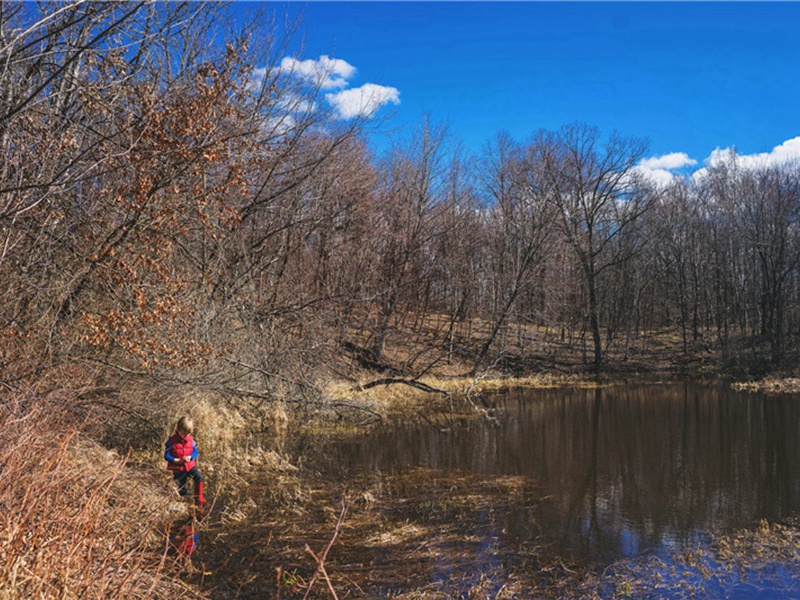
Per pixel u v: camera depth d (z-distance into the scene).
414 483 10.14
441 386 23.83
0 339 7.05
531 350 34.06
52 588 3.67
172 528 7.11
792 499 9.69
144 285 8.40
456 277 31.61
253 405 14.59
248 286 13.19
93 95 7.60
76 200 8.02
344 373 21.31
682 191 43.66
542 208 30.56
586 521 8.42
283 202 14.50
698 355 36.03
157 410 10.14
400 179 28.75
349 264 23.23
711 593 6.18
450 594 6.00
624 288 40.66
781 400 22.55
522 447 13.58
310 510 8.33
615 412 19.41
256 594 5.70
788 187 36.66
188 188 9.09
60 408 6.77
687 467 11.84
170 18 8.60
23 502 4.05
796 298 39.31
